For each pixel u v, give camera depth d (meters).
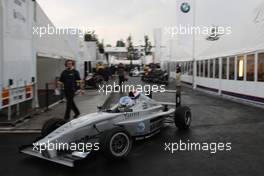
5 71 9.74
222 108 14.09
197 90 25.95
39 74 22.47
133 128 7.06
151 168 5.75
